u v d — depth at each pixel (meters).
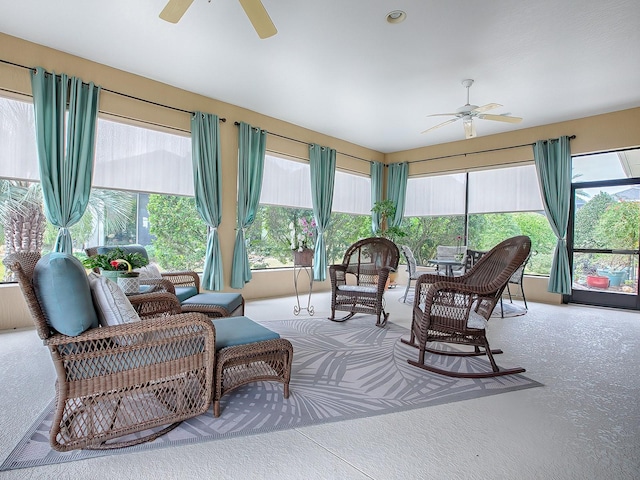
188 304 2.77
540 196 5.29
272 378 1.96
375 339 3.15
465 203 6.11
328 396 2.03
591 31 2.85
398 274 6.93
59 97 3.25
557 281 4.99
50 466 1.36
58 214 3.24
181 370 1.58
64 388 1.35
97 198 4.14
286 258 5.69
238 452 1.48
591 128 4.80
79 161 3.35
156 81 3.91
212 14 2.71
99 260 2.51
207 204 4.29
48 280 1.30
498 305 4.87
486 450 1.53
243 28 2.90
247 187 4.72
